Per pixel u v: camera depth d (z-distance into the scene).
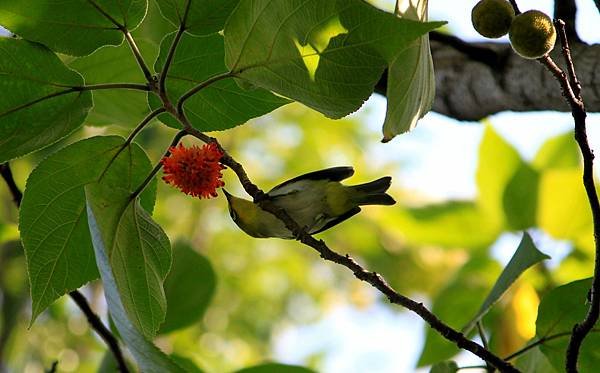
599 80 6.72
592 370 6.68
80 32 6.01
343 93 5.46
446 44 7.85
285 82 5.60
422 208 10.91
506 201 9.98
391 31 5.11
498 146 10.05
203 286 9.01
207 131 6.65
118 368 8.40
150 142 15.90
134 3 5.96
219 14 5.91
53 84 6.08
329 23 5.22
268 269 19.59
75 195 6.36
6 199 15.59
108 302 5.07
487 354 5.96
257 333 19.09
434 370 6.96
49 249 6.48
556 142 10.59
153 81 6.16
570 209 9.79
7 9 5.80
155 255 6.10
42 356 16.14
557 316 6.76
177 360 8.75
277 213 6.05
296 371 8.26
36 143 6.29
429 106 5.88
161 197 18.28
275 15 5.34
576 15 7.00
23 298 15.70
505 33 5.14
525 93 7.35
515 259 6.95
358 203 7.54
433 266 15.99
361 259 18.03
